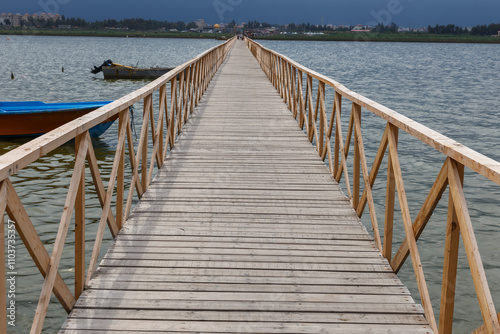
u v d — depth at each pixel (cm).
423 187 830
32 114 1077
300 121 823
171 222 417
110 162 963
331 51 9294
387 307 292
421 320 279
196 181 532
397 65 5103
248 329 269
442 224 650
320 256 359
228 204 464
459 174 233
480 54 8819
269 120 887
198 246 371
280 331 268
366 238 393
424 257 550
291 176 557
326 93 2312
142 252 358
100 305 288
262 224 418
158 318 277
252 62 2383
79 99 2081
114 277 321
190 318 278
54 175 841
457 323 427
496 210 713
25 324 405
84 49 7550
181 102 800
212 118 898
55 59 4847
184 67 766
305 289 312
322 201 477
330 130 585
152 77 2900
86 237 582
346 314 285
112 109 340
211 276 325
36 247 227
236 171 572
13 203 202
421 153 1065
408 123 295
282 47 11500
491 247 582
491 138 1319
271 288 312
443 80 3312
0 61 4341
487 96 2344
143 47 8975
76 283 298
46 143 222
